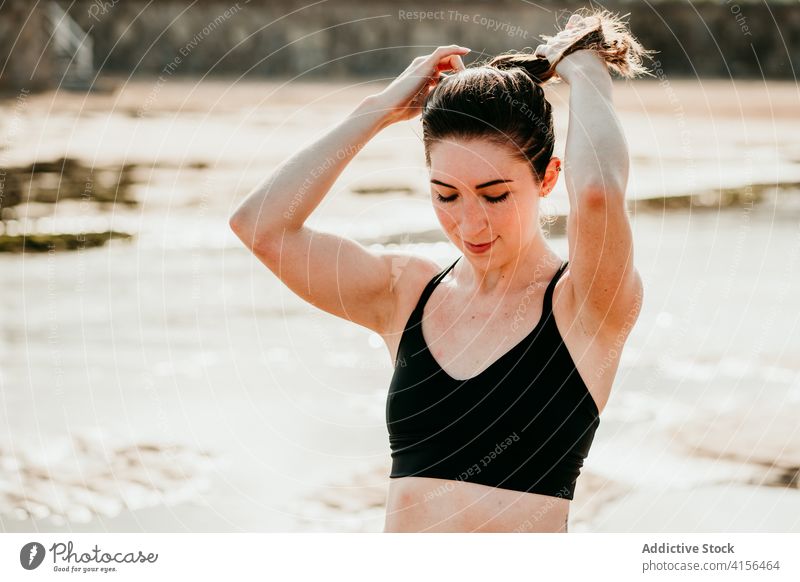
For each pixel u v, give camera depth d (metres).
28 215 16.33
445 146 3.64
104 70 46.12
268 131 27.55
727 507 6.62
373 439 8.02
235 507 6.77
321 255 4.06
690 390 9.07
